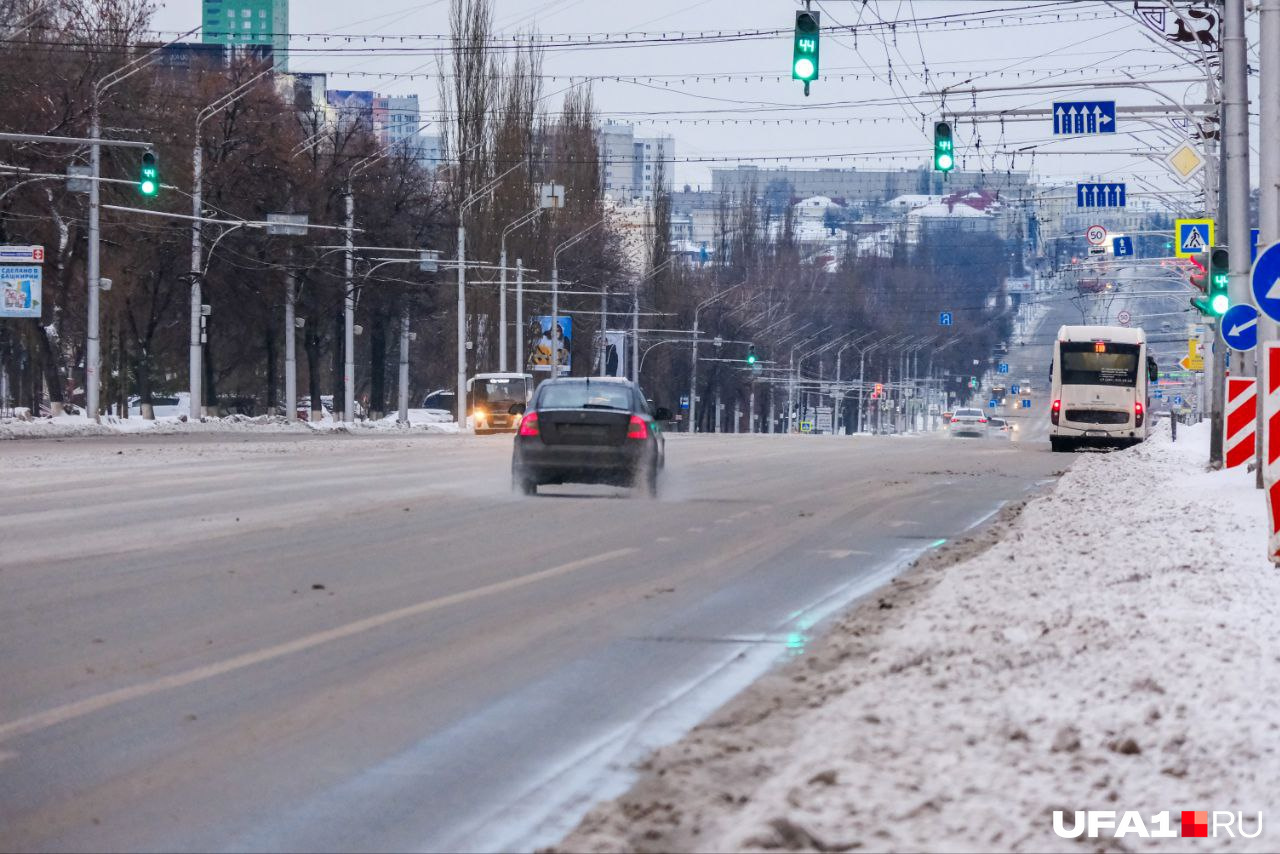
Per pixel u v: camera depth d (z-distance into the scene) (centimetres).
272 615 4444
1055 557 5500
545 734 3039
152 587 4953
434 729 3078
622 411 8962
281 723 3109
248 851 2283
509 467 12088
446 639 4125
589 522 7500
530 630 4303
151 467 11806
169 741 2950
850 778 2328
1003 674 3188
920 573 5631
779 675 3641
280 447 16225
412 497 8806
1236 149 9775
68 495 8719
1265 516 7212
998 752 2508
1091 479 10900
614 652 3978
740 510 8400
